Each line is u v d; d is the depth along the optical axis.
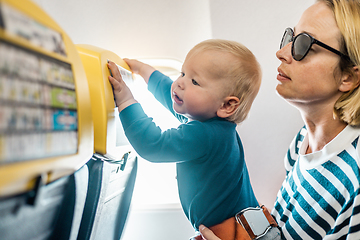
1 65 0.34
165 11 1.33
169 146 0.83
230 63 0.93
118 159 0.83
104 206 0.84
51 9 1.33
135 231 1.53
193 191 0.97
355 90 0.82
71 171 0.52
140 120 0.82
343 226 0.80
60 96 0.47
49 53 0.45
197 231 1.03
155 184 1.62
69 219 0.60
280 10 1.34
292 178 1.08
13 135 0.36
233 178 0.99
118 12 1.34
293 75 0.85
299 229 0.91
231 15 1.34
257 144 1.53
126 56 1.38
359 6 0.79
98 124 0.70
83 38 1.37
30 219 0.48
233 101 0.95
